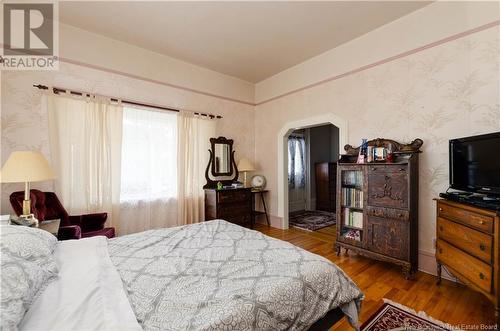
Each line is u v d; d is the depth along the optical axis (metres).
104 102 3.07
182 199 3.71
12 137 2.61
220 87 4.34
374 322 1.76
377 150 2.80
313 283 1.23
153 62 3.56
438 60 2.52
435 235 2.54
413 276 2.49
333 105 3.51
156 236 1.90
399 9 2.63
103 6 2.56
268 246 1.65
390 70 2.89
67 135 2.84
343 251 3.24
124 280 1.20
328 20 2.81
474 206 1.84
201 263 1.39
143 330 0.84
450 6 2.43
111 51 3.20
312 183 6.32
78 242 1.72
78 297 1.02
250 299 1.02
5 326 0.75
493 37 2.19
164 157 3.63
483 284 1.73
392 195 2.56
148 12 2.66
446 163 2.47
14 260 1.02
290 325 1.08
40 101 2.75
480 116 2.26
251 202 4.25
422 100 2.63
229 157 4.43
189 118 3.87
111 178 3.12
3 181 1.92
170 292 1.08
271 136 4.56
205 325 0.85
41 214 2.40
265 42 3.31
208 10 2.62
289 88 4.17
